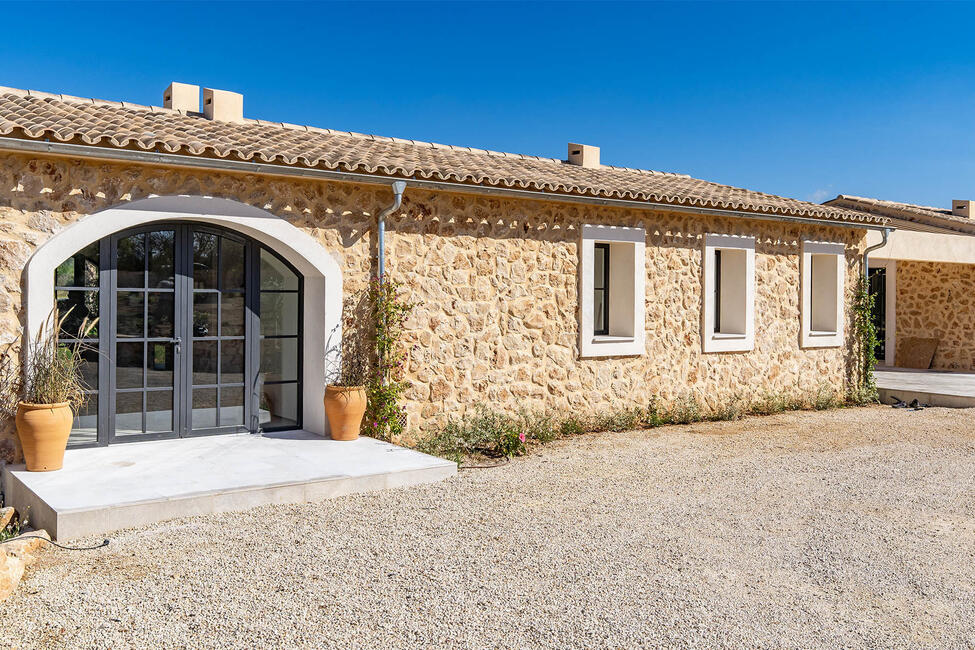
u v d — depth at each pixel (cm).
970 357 1703
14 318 660
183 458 704
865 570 492
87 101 872
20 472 640
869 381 1348
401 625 397
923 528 587
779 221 1191
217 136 802
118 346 743
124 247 741
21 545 493
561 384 994
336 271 819
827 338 1284
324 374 817
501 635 388
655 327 1082
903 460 849
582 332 1005
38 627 387
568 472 761
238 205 759
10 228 657
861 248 1339
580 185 955
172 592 432
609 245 1084
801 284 1249
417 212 875
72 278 714
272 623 396
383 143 1062
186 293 779
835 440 973
